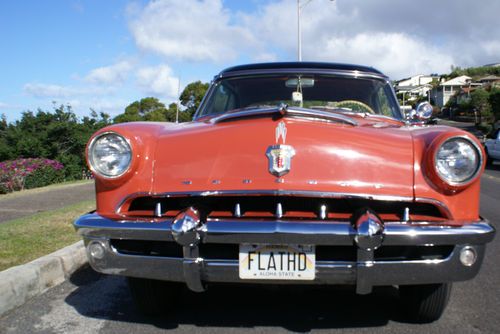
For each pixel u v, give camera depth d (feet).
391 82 13.88
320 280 8.37
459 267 8.50
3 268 13.17
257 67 14.29
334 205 8.89
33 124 56.54
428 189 8.73
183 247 8.48
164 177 9.22
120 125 9.95
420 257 8.70
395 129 10.00
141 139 9.53
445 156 8.66
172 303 11.23
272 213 8.75
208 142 9.36
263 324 10.41
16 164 41.98
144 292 10.32
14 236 17.33
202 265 8.53
